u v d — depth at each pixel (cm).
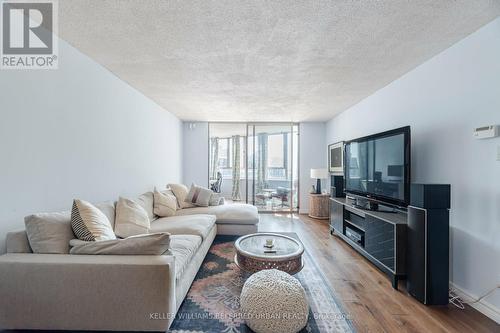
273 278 175
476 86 200
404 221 236
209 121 599
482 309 191
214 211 392
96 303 148
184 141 602
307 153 606
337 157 514
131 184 340
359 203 338
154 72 287
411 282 215
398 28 195
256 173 622
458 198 217
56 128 208
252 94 373
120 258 154
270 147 623
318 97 389
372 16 179
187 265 211
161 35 206
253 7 169
